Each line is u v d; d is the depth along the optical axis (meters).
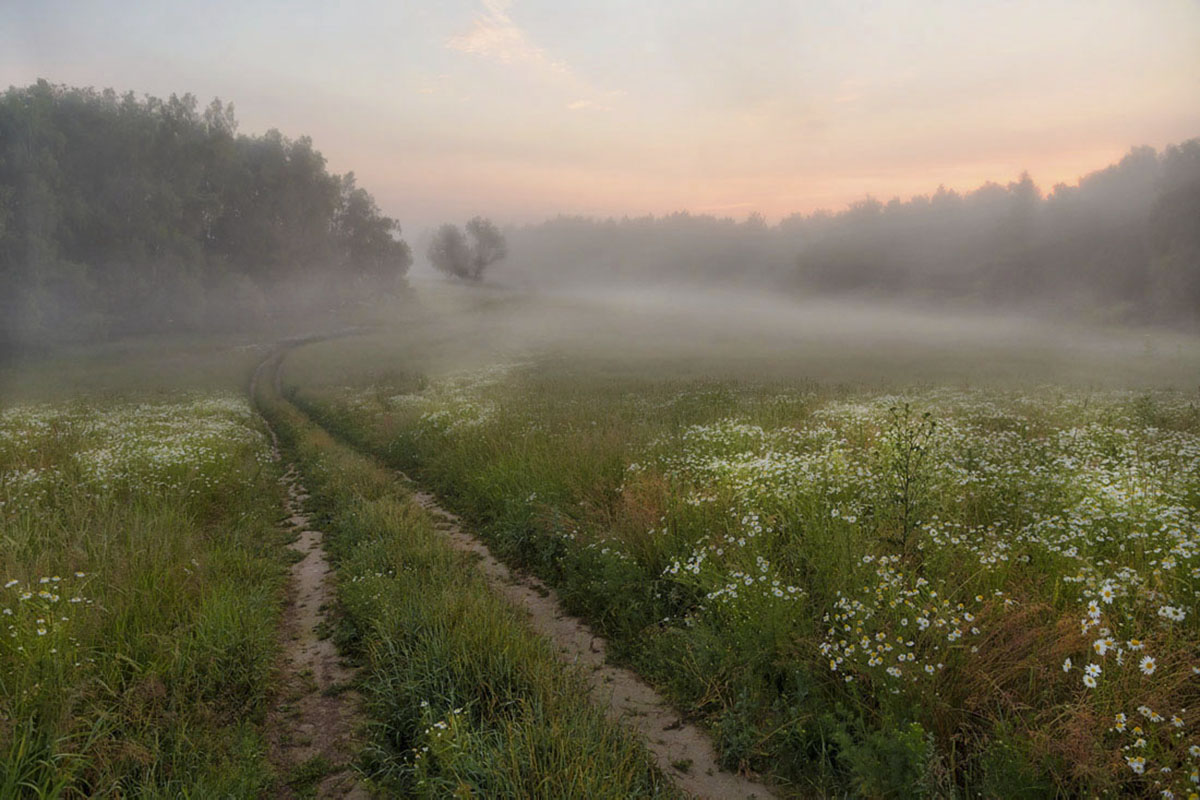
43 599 4.98
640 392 21.12
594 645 5.64
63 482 9.64
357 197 95.12
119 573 5.83
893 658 3.94
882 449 7.31
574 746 3.67
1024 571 4.91
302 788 3.79
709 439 9.88
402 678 4.76
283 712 4.64
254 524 9.34
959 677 3.86
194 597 5.96
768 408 13.84
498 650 4.85
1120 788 3.01
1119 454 7.62
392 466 14.46
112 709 4.15
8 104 49.00
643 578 6.20
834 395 16.86
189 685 4.65
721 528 6.51
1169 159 56.78
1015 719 3.56
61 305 50.06
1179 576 4.30
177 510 9.09
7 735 3.52
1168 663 3.46
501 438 12.47
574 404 17.41
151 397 27.53
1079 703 3.34
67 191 52.31
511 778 3.44
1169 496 5.52
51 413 19.61
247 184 75.62
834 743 3.80
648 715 4.46
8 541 6.20
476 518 9.74
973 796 3.26
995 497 6.48
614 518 7.68
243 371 41.09
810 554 5.62
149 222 58.31
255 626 5.61
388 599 5.82
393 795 3.67
